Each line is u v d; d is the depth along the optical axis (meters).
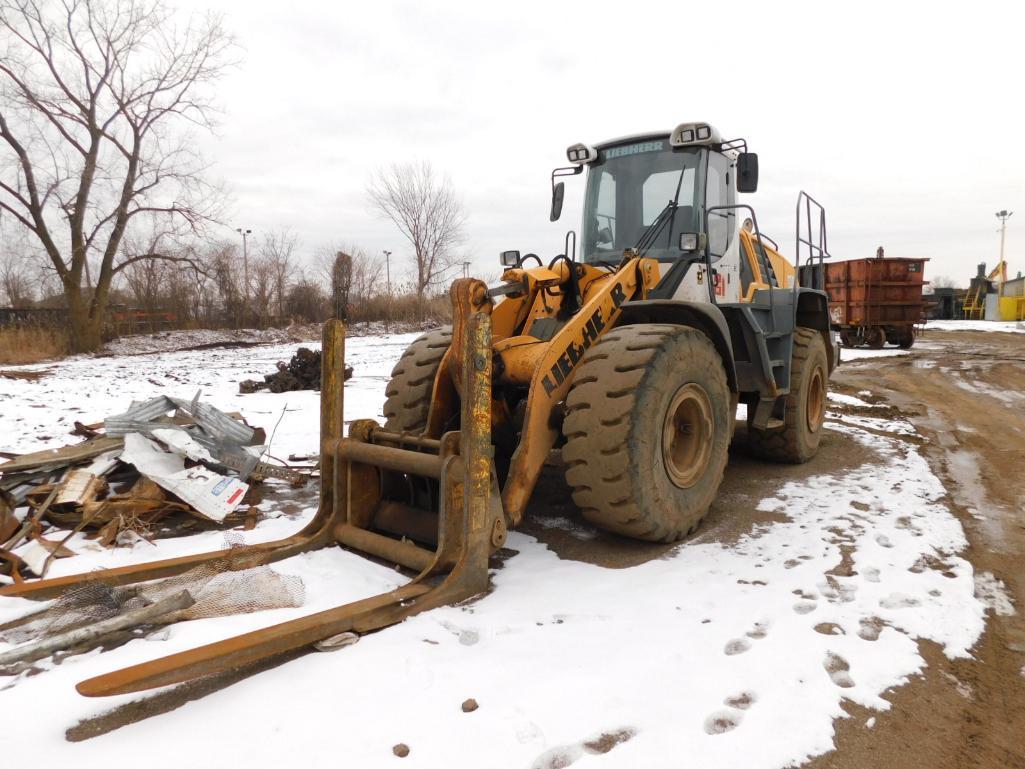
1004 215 48.31
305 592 3.38
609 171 5.46
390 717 2.40
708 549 4.06
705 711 2.47
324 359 4.10
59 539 4.08
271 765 2.16
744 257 5.77
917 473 5.76
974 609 3.30
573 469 3.83
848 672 2.75
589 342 4.20
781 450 6.03
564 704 2.48
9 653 2.70
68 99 20.00
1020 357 16.22
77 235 20.70
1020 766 2.31
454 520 3.50
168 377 13.20
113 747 2.24
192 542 4.14
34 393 10.52
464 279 3.77
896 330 19.38
